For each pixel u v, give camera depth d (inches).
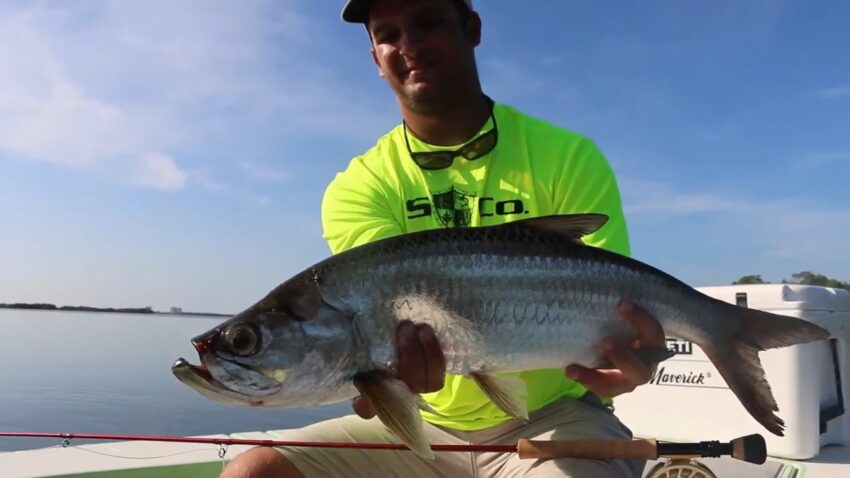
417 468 36.1
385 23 38.0
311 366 28.7
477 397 36.5
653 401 52.6
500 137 39.3
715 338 32.4
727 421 48.8
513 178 38.2
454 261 30.1
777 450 46.8
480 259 30.3
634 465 33.9
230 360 28.1
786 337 31.8
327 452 35.6
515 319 30.4
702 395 50.1
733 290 50.2
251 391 28.4
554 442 32.0
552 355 30.9
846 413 52.3
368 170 40.6
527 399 36.1
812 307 47.8
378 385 28.4
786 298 47.7
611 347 30.3
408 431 27.4
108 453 44.6
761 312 32.1
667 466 33.5
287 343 28.5
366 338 29.2
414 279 29.7
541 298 30.6
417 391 29.4
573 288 30.9
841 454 47.9
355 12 39.9
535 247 31.1
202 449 46.3
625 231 37.4
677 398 51.3
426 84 37.5
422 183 39.6
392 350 29.4
